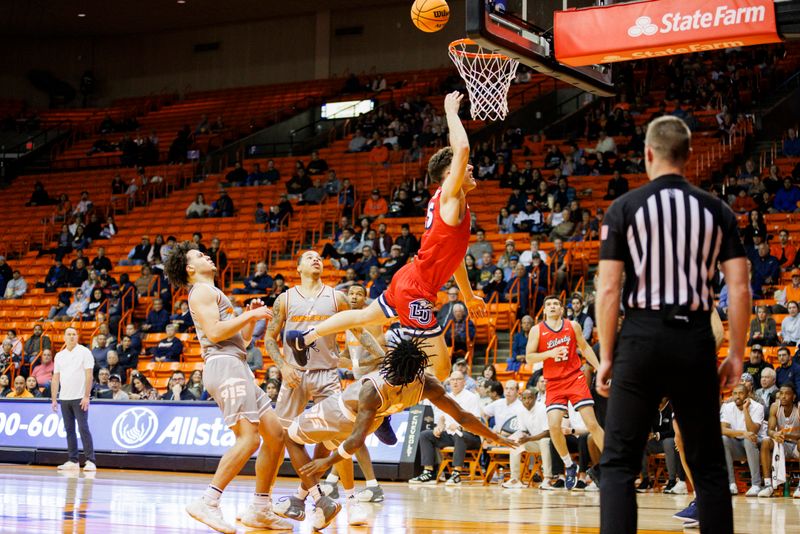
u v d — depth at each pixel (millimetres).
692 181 18297
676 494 9844
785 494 10109
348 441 5215
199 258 5586
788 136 19328
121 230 21953
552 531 5512
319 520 5422
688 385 3545
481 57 8898
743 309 3594
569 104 24484
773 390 10930
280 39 30500
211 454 11359
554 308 8633
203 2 28906
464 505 7590
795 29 7355
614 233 3656
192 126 28625
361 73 29234
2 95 31625
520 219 17391
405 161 22000
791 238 15227
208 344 5488
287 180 22953
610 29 8125
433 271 5207
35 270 21266
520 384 12523
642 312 3596
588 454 10203
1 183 27312
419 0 7844
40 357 16281
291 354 6586
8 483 9000
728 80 21875
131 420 12117
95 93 32125
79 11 29609
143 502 7137
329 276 16688
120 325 17094
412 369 5121
